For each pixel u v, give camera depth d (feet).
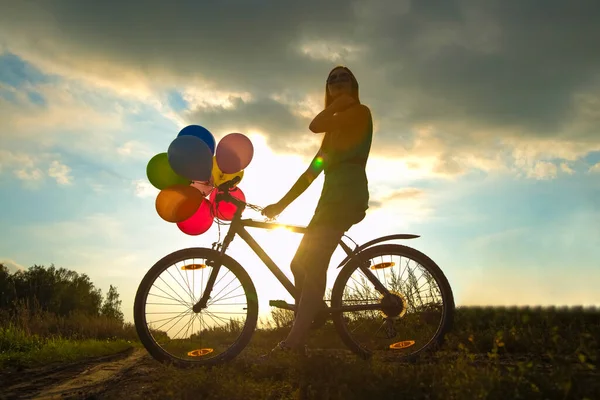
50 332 44.96
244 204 14.74
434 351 13.97
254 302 14.46
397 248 14.65
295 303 14.06
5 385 15.43
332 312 13.98
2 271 168.04
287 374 12.39
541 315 18.66
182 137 14.82
